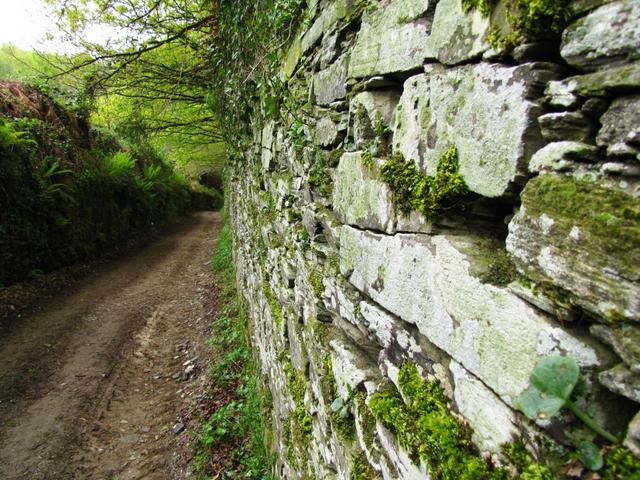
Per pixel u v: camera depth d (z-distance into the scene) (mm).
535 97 755
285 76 2766
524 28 747
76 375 5418
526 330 745
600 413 634
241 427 4242
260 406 4105
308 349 2217
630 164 603
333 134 1842
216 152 16500
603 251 616
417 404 1084
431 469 983
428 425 1000
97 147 12680
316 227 2098
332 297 1854
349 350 1676
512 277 822
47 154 9383
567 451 673
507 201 857
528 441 737
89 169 10828
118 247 12445
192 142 12953
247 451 3986
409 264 1147
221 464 3889
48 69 8352
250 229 5223
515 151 779
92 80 7949
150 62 8055
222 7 4395
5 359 5641
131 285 9500
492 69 836
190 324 7480
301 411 2375
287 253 2832
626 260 587
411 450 1074
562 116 693
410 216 1160
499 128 819
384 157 1334
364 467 1417
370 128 1445
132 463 4043
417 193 1094
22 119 8992
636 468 576
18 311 7094
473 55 887
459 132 941
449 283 967
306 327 2285
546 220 708
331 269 1858
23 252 8070
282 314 3059
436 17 1017
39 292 7973
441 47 997
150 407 4980
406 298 1166
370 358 1581
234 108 5074
